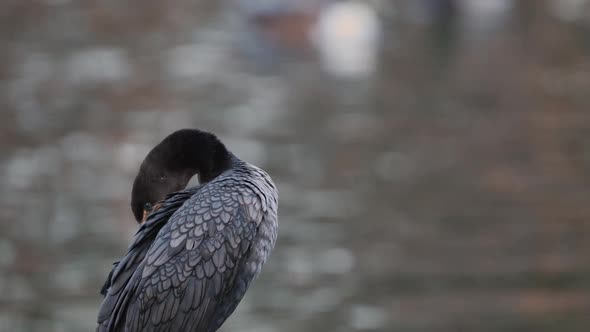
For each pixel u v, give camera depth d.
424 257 14.48
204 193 6.91
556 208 16.02
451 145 18.75
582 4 29.77
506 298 13.28
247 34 26.55
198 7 29.11
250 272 6.92
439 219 15.59
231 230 6.75
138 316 6.48
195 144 7.54
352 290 13.58
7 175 16.91
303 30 26.66
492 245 14.76
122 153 17.97
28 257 14.20
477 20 28.95
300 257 14.44
